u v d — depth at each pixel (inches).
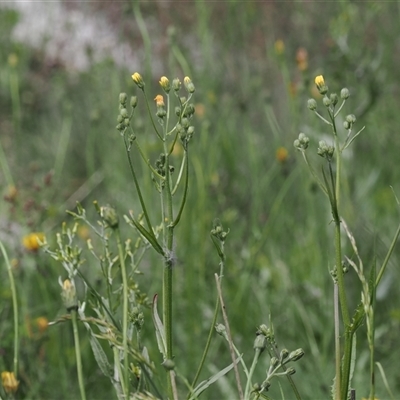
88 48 301.6
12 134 327.6
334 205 86.6
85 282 99.9
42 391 157.9
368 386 160.1
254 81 285.7
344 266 89.4
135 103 92.7
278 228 233.1
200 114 249.4
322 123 232.4
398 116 276.4
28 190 244.1
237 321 186.5
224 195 230.7
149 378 91.1
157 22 315.9
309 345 180.9
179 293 201.0
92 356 169.8
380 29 291.6
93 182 275.1
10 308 174.2
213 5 339.0
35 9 400.2
